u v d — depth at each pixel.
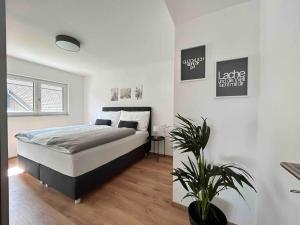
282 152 0.89
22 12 1.82
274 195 0.99
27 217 1.56
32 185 2.18
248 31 1.35
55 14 1.87
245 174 1.35
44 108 4.05
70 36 2.41
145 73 3.92
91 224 1.48
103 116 4.26
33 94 3.79
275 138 0.98
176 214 1.63
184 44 1.66
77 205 1.76
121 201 1.84
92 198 1.89
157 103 3.76
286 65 0.86
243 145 1.38
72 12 1.83
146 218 1.57
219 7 1.45
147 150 3.63
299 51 0.75
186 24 1.64
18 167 2.68
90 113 5.01
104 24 2.08
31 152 2.33
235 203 1.43
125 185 2.22
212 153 1.52
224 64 1.45
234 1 1.38
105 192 2.03
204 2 1.47
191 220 1.23
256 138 1.32
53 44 2.70
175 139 1.40
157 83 3.76
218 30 1.48
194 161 1.59
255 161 1.33
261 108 1.24
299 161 0.74
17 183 2.23
